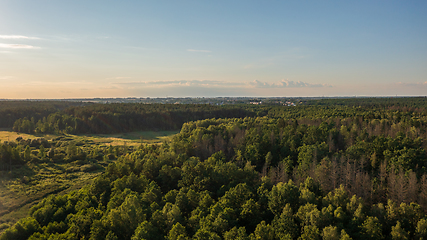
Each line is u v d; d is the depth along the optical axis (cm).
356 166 8294
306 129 12231
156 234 5200
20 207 8175
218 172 7931
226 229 5162
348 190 7006
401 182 6350
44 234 5775
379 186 6888
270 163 9850
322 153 8769
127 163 9231
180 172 8419
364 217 5362
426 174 7131
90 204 6975
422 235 4853
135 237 4912
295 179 8194
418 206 5409
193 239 4859
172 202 6731
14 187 9406
